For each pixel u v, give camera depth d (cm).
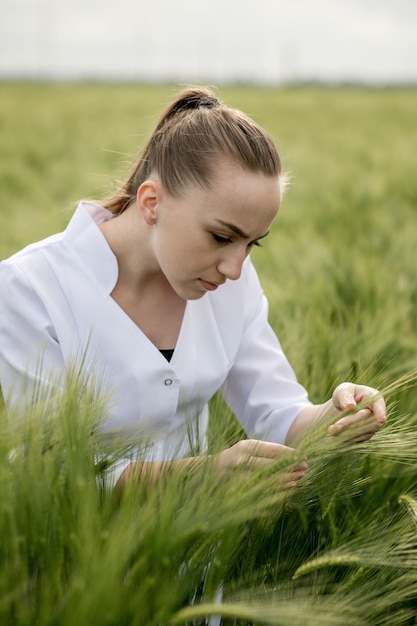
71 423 144
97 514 134
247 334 199
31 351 174
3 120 1858
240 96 3036
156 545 132
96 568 123
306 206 777
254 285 201
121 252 176
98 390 161
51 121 1856
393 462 213
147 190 163
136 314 180
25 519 132
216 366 187
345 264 436
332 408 181
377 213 734
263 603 141
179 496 142
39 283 175
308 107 2511
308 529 194
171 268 164
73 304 175
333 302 371
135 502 140
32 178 968
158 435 178
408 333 341
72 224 181
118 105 2442
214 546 142
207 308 186
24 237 588
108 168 1064
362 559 154
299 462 144
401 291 408
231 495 142
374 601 158
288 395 198
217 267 162
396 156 1185
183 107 174
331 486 175
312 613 139
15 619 127
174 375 177
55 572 128
